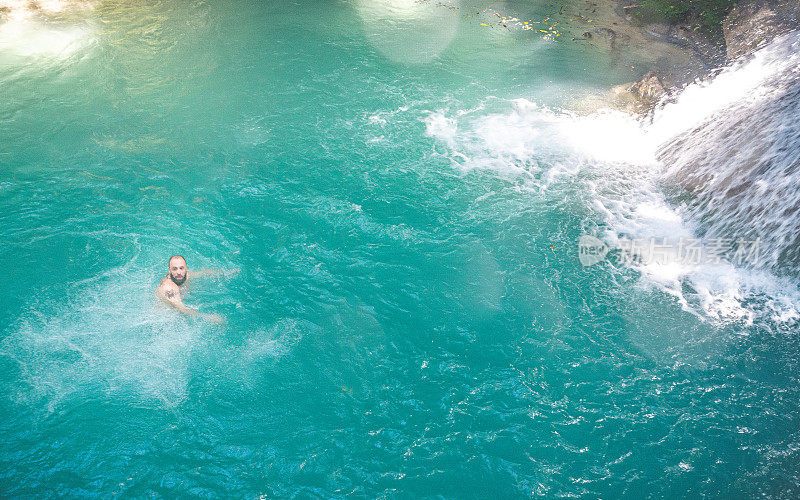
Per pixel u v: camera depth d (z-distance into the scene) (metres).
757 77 10.88
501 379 6.63
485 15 15.50
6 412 5.81
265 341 6.84
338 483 5.55
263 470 5.61
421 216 8.91
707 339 7.23
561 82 12.57
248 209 8.77
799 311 7.67
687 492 5.59
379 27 14.64
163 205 8.70
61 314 6.86
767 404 6.45
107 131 10.25
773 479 5.70
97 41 13.18
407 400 6.36
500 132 10.94
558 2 16.06
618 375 6.75
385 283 7.75
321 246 8.23
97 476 5.42
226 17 14.70
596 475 5.72
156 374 6.34
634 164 10.39
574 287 7.89
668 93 11.76
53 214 8.36
